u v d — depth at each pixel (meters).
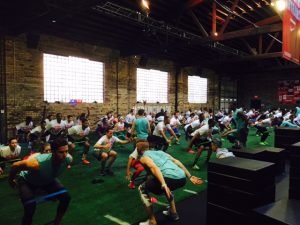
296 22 7.73
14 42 8.90
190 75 17.20
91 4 6.32
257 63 17.94
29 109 9.40
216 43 12.52
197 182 3.36
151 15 9.98
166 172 3.16
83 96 11.23
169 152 7.69
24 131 8.43
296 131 6.24
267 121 9.42
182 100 16.50
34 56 9.47
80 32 10.33
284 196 4.10
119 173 5.52
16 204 3.91
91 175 5.38
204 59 16.23
